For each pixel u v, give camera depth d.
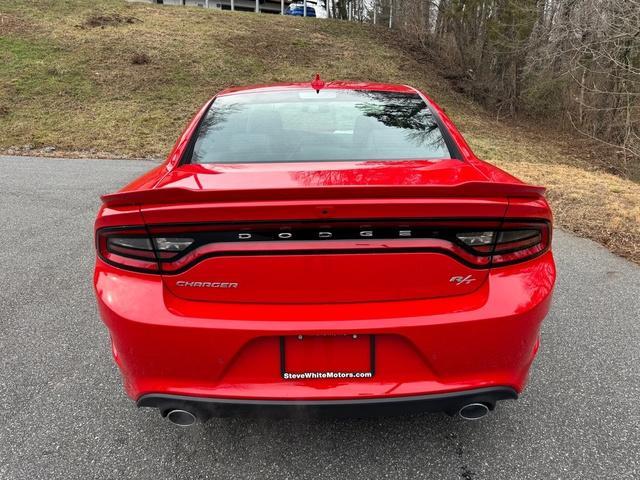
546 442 2.07
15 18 18.36
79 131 11.63
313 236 1.61
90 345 2.86
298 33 22.31
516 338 1.72
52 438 2.10
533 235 1.75
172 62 16.73
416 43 22.95
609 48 13.39
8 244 4.57
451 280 1.69
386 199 1.58
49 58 15.62
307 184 1.74
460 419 2.22
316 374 1.70
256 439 2.10
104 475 1.90
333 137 2.28
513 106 18.62
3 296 3.48
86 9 20.81
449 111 17.56
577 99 15.28
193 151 2.21
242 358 1.68
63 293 3.54
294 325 1.63
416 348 1.68
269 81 16.77
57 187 6.91
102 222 1.69
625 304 3.42
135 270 1.69
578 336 2.97
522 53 17.83
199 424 2.19
